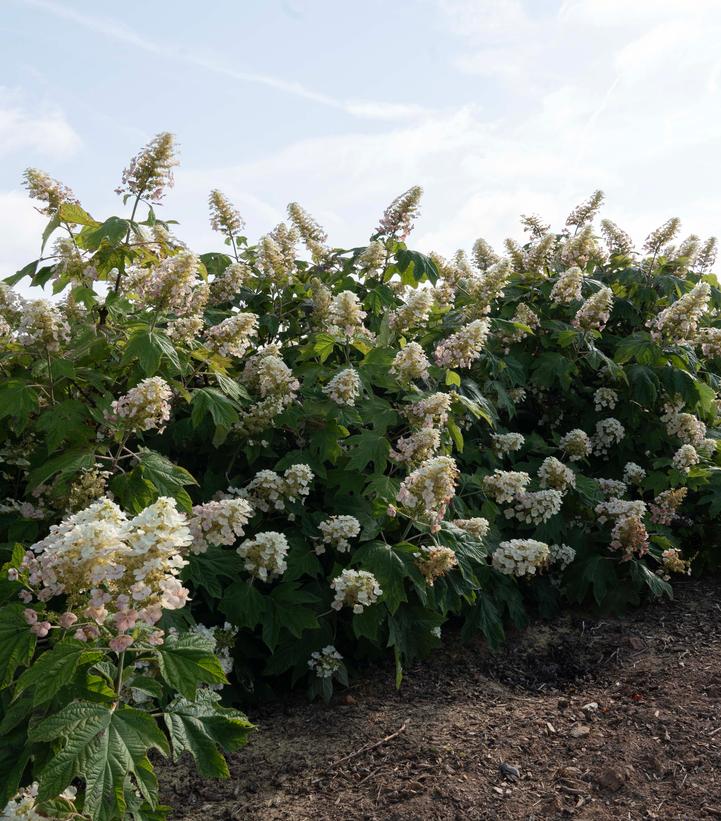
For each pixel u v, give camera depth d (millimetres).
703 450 6605
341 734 3969
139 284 4574
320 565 4645
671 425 6648
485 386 6059
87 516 2623
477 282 6148
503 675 4699
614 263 8125
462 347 5125
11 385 3934
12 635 2561
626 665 4738
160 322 4770
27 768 2785
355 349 5707
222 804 3402
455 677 4652
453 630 5277
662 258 7926
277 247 6215
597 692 4414
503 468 6207
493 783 3479
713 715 4000
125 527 2486
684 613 5480
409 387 4969
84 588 2553
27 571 2762
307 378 5078
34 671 2379
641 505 5609
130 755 2270
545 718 4090
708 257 8523
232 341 4512
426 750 3750
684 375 6582
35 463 4223
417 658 4863
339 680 4387
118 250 4434
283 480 4496
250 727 2830
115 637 2459
